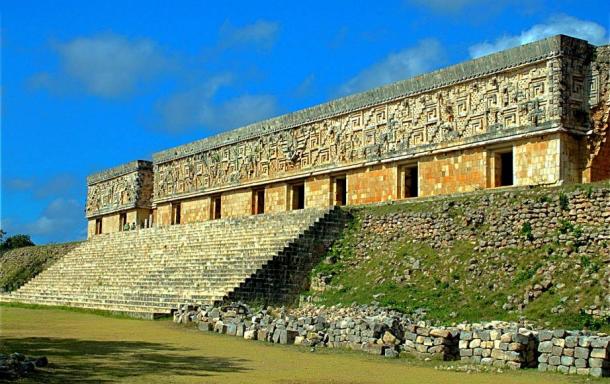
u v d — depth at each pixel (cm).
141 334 2414
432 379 1570
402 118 4059
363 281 3139
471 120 3653
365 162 4278
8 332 2434
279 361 1817
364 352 2033
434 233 3212
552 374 1683
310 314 2841
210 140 5975
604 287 2327
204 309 2844
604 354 1648
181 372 1562
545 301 2411
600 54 3334
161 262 4209
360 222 3653
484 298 2592
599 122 3297
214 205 5972
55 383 1356
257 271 3244
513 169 3456
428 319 2541
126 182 7369
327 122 4644
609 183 2739
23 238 9094
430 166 3878
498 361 1811
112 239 5500
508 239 2872
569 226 2722
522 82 3425
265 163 5244
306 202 4784
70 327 2652
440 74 3819
